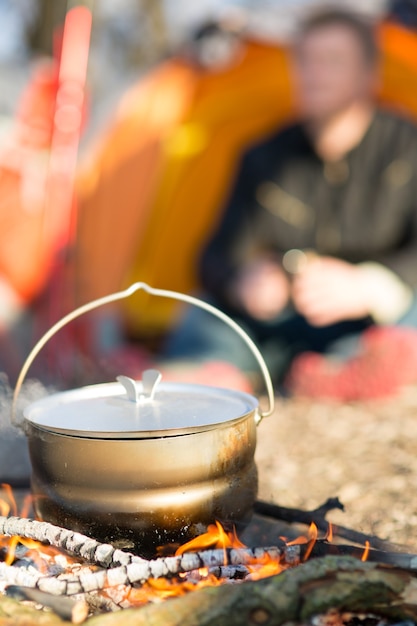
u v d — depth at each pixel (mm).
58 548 984
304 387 1832
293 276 2107
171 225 2689
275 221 2375
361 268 2090
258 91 2689
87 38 2342
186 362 2041
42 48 4020
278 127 2635
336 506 1089
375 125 2330
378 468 1320
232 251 2352
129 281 2672
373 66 2283
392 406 1643
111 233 2623
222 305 2219
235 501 972
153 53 4602
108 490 937
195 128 2688
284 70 2645
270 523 1104
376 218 2314
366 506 1196
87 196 2621
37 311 2422
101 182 2631
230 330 2119
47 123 2480
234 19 2615
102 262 2623
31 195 2467
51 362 2148
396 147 2332
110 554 945
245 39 2609
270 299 2084
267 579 918
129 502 936
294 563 969
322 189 2357
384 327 2006
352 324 2104
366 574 919
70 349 2256
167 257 2711
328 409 1660
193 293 2393
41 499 980
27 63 2635
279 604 903
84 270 2607
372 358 1841
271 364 2064
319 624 918
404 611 921
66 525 963
